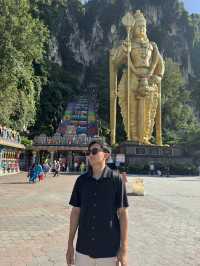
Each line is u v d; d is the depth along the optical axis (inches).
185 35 5290.4
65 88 3604.8
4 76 1256.8
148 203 702.5
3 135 1413.6
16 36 1288.1
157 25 5132.9
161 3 5300.2
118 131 3002.0
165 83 3277.6
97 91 3937.0
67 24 4790.8
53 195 800.3
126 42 1989.4
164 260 315.9
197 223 496.1
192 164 1989.4
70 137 2278.5
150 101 1989.4
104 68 3809.1
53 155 2219.5
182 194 887.7
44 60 3154.5
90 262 167.6
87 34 4990.2
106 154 179.0
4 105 1398.9
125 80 2001.7
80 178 179.9
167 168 1803.6
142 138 1987.0
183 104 3617.1
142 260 315.0
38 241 372.2
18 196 764.6
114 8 5093.5
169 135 2987.2
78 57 4830.2
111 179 174.4
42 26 1471.5
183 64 5113.2
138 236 409.1
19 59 1301.7
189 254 336.8
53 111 3198.8
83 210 172.7
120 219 174.6
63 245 357.4
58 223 471.5
